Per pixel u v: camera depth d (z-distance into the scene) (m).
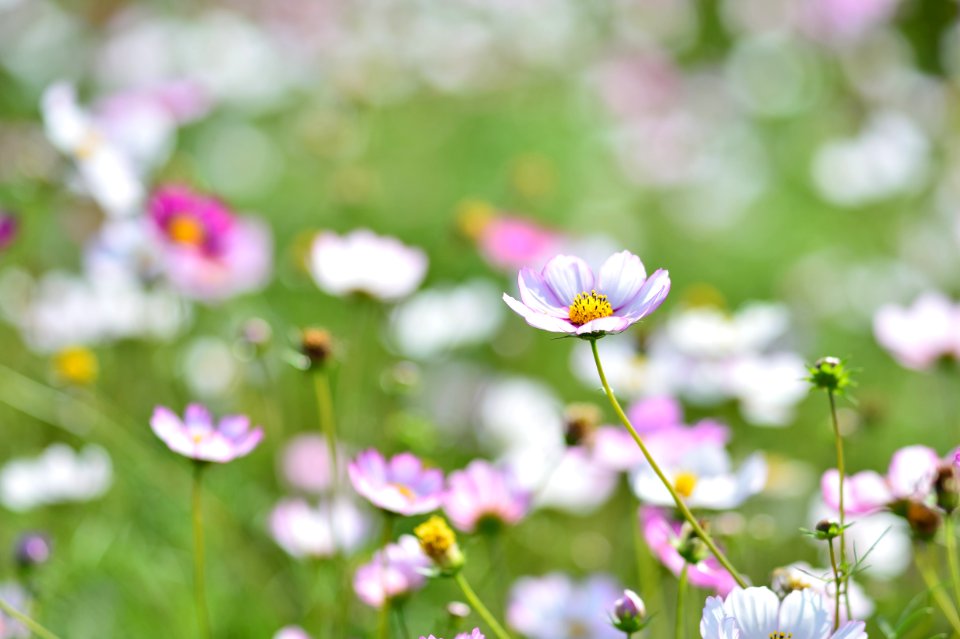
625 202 4.54
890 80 4.88
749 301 3.74
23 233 3.23
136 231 2.72
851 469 2.77
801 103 5.07
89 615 2.38
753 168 4.69
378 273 2.39
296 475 2.60
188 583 2.43
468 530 2.16
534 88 5.28
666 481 1.97
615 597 2.25
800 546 2.48
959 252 3.77
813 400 2.85
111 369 2.81
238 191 4.18
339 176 3.70
